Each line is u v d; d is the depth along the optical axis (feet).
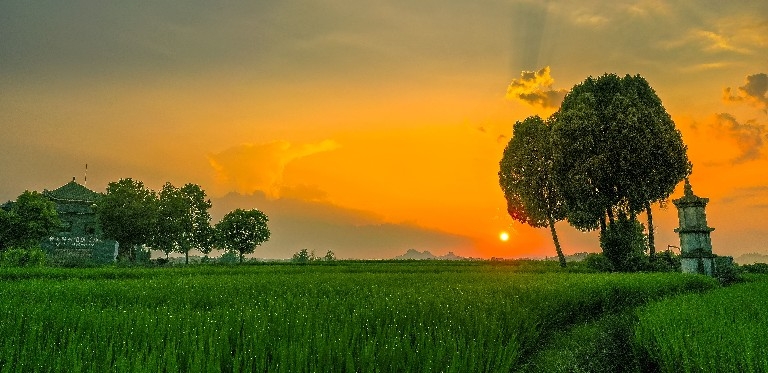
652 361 28.53
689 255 101.24
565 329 44.42
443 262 228.84
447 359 20.29
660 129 121.19
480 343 23.20
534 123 159.53
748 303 39.81
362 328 26.11
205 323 24.58
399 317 29.19
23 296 45.01
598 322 47.19
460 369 19.07
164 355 16.67
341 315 28.84
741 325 26.61
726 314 33.14
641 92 132.87
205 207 270.87
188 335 21.09
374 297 43.86
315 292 50.42
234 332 22.91
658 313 34.24
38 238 184.14
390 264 200.03
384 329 24.36
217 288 54.80
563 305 45.93
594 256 128.77
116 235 219.41
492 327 27.09
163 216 245.04
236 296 47.93
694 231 101.45
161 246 243.81
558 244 152.76
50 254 215.92
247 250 292.81
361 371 18.28
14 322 24.82
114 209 218.18
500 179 173.06
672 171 121.49
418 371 18.47
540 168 149.79
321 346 18.79
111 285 57.77
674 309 35.73
